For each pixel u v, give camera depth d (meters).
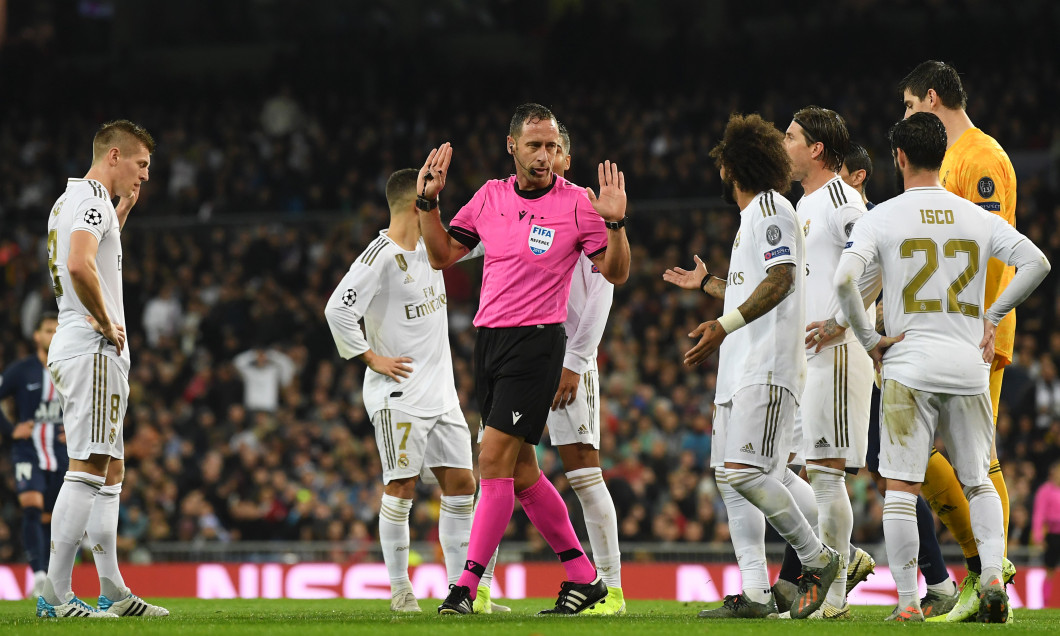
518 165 18.88
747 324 18.23
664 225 66.75
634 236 67.81
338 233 72.62
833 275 20.25
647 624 16.48
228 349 65.75
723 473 18.98
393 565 22.41
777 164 18.55
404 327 22.64
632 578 37.91
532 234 18.52
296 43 103.12
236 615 20.42
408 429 22.30
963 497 20.39
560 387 21.61
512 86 90.75
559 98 88.25
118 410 19.98
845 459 19.83
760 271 18.20
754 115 18.95
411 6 101.88
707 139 78.69
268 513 50.00
